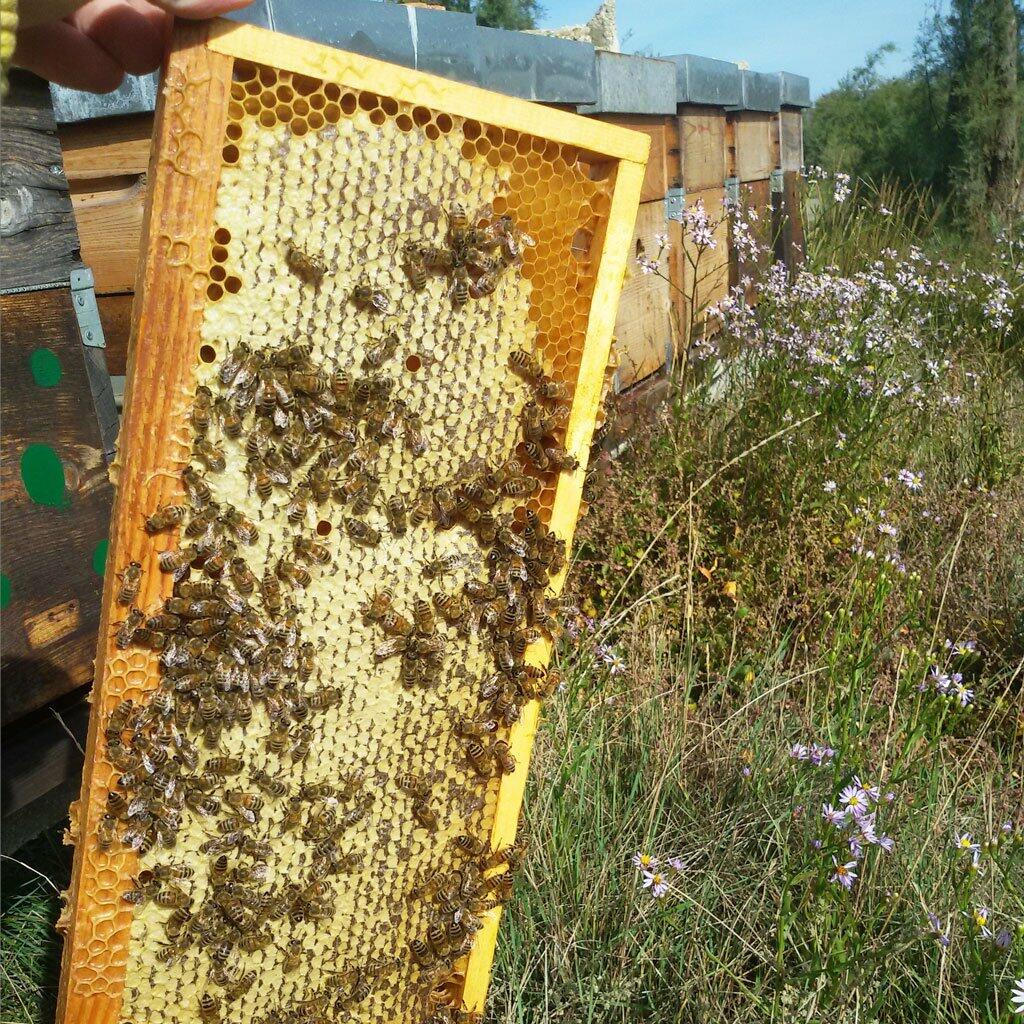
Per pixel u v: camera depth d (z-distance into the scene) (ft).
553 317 1.16
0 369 1.35
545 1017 1.40
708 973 1.45
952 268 5.07
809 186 5.62
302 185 0.97
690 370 3.17
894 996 1.44
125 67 1.05
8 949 1.55
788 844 1.65
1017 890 1.49
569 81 2.49
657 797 1.73
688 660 2.04
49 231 1.44
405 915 1.22
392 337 1.04
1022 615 2.25
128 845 1.02
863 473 2.71
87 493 1.51
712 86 3.64
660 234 3.22
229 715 1.02
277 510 1.02
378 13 1.87
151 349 0.93
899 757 1.65
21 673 1.41
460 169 1.05
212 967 1.10
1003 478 2.77
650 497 2.49
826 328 3.11
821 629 2.19
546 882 1.58
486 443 1.14
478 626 1.17
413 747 1.16
